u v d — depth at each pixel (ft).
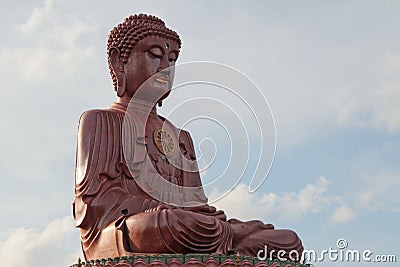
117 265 51.29
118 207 60.23
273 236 57.72
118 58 68.08
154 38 67.41
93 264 53.78
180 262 51.47
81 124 64.64
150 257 51.88
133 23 68.08
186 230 54.08
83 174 61.46
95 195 60.70
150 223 54.60
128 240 55.88
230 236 56.29
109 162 62.39
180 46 69.87
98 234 59.41
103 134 63.67
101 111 65.57
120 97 68.03
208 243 54.54
